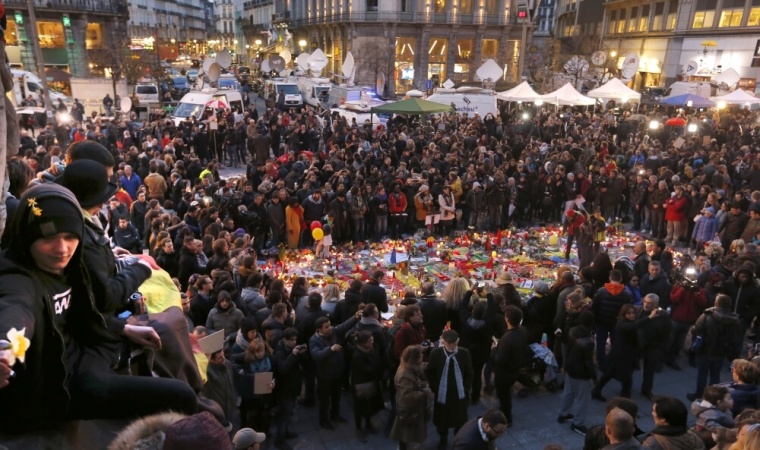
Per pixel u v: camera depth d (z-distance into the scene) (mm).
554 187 14672
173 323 2197
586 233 11383
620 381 7160
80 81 32375
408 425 5746
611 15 56781
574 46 53250
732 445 3896
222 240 8234
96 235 1802
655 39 48188
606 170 15547
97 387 1586
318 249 11961
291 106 35719
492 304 7117
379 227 13375
